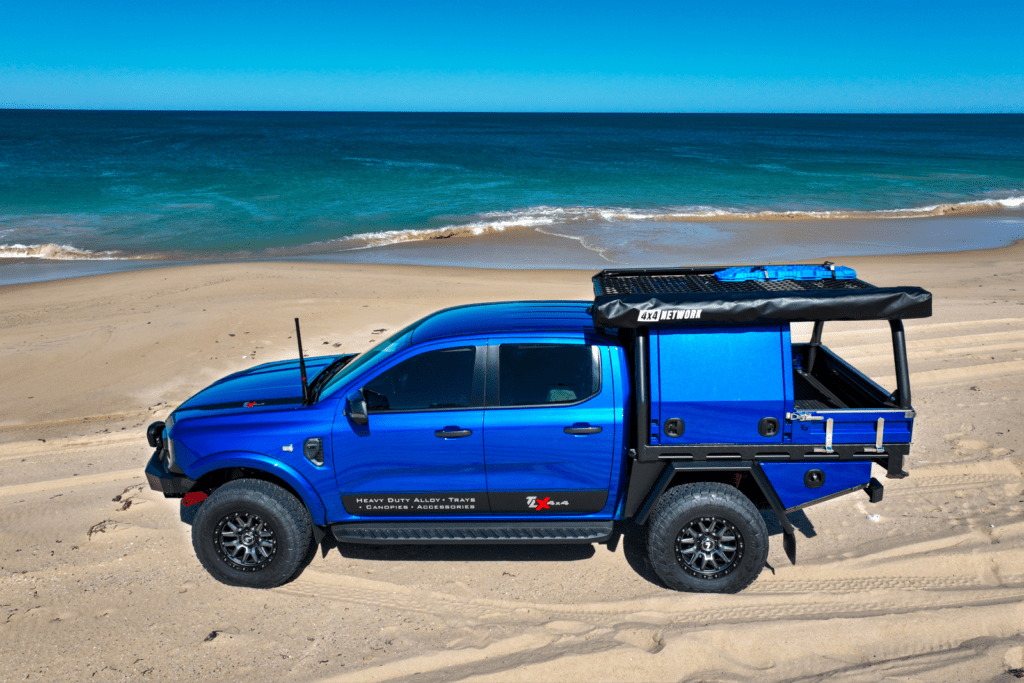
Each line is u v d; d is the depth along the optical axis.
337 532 4.32
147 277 15.57
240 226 25.67
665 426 3.98
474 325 4.43
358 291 13.83
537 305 4.95
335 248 21.73
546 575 4.42
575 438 4.12
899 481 5.57
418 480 4.28
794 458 3.98
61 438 6.91
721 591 4.13
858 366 8.53
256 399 4.53
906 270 16.48
